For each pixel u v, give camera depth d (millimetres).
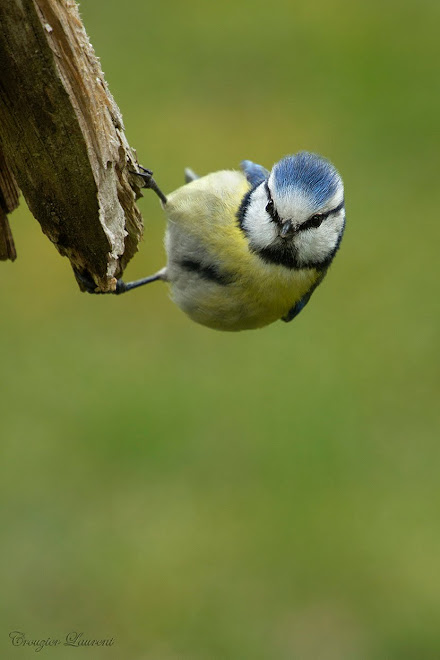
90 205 5848
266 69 16984
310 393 12133
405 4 18688
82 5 18062
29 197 5898
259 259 7816
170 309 13203
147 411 11750
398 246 14172
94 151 5703
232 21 17984
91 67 5590
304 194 7781
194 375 12352
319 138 15625
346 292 13648
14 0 5004
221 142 15328
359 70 17062
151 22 17875
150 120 15625
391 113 16219
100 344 12711
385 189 15016
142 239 6840
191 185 8062
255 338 12938
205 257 7824
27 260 13633
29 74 5277
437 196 14906
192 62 16891
